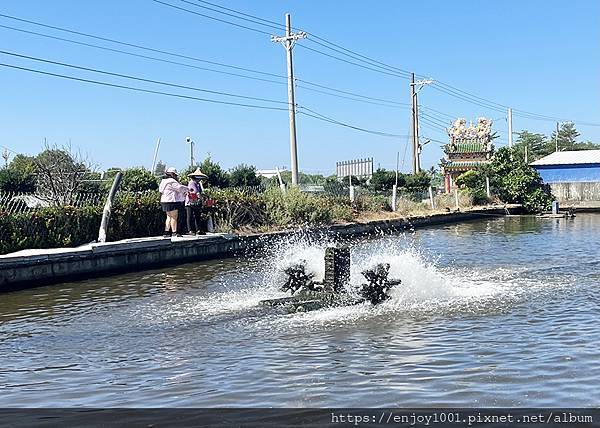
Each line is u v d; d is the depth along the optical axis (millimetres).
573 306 11078
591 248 21641
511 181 46938
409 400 6352
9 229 16906
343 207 32594
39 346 9211
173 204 20828
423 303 11492
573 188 52250
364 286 11508
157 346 8953
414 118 53875
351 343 8680
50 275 15906
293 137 33469
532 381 6836
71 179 25156
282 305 11500
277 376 7266
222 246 21859
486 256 19859
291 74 33500
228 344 8883
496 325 9609
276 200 28203
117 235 20406
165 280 15930
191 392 6836
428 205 41781
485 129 58000
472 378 6977
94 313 11656
